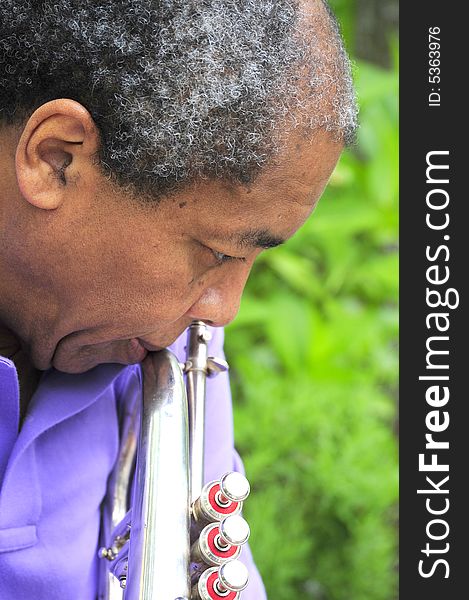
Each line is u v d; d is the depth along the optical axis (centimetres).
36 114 208
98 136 209
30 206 217
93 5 207
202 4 206
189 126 205
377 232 594
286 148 210
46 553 252
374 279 596
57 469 258
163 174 208
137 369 260
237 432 530
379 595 529
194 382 258
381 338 583
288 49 209
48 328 234
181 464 222
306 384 548
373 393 555
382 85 562
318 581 530
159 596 199
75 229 217
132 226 214
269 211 216
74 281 223
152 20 204
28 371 257
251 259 233
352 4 629
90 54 206
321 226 580
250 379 554
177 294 224
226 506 218
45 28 208
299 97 209
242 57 205
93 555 266
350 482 523
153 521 210
